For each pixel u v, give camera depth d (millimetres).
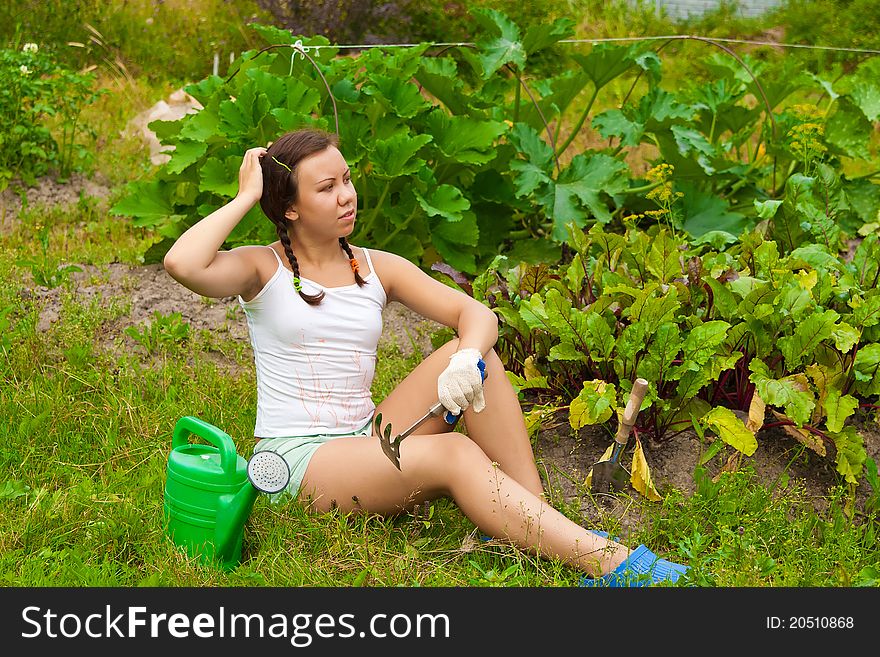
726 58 6277
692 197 5406
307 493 3146
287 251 3158
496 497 2996
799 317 3576
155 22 9352
